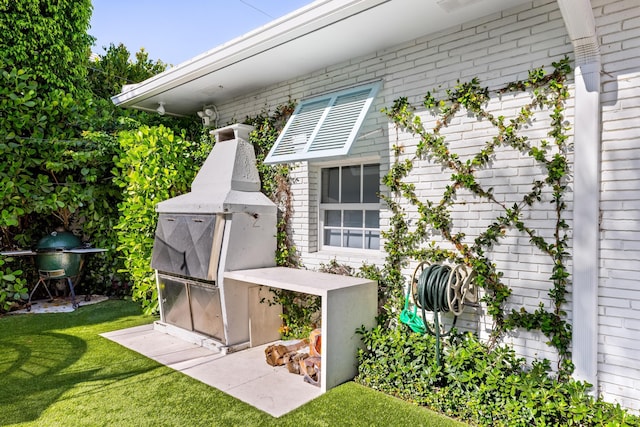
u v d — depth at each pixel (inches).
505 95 143.9
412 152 170.7
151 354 180.9
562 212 131.3
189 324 204.2
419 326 156.5
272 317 202.8
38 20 261.1
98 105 318.0
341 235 210.1
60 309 258.4
